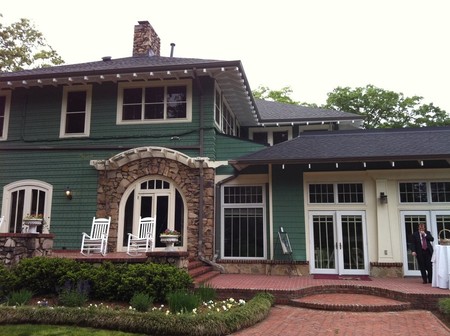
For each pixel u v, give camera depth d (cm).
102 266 847
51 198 1331
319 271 1189
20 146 1384
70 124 1385
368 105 3028
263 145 1312
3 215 1338
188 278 827
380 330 631
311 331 621
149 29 1747
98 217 1280
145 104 1350
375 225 1180
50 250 938
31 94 1418
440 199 1163
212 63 1230
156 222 1257
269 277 1120
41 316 611
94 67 1403
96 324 594
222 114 1474
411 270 1144
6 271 803
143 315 591
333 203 1217
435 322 696
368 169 1201
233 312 643
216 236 1267
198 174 1257
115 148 1333
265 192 1278
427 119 3009
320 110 1886
